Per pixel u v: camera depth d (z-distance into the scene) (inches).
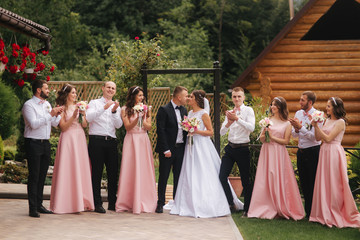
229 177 390.3
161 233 251.3
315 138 283.0
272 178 296.7
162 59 438.6
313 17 554.3
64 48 965.8
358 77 547.5
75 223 268.2
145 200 311.3
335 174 277.7
